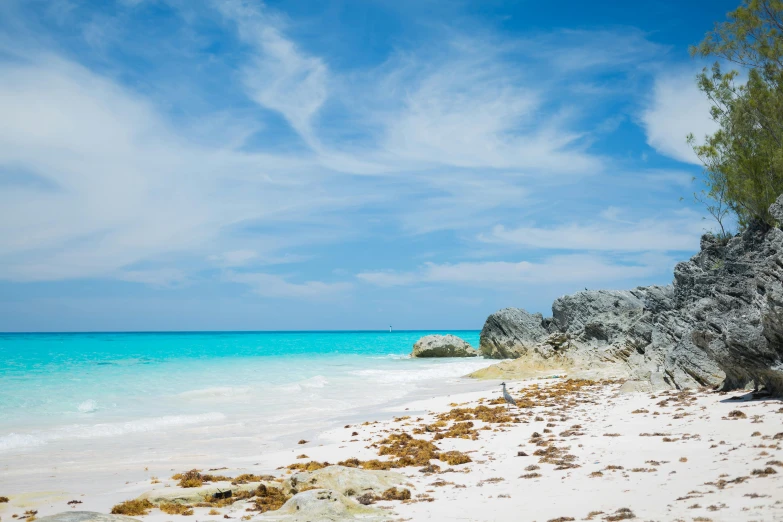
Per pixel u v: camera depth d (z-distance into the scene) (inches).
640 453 669.3
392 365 2667.3
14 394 1387.8
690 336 1170.6
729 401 918.4
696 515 412.2
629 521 418.0
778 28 1171.3
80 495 615.8
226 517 519.5
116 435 1005.8
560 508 485.1
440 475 663.8
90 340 5113.2
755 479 492.1
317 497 530.0
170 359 2716.5
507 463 701.3
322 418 1187.3
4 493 633.0
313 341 6190.9
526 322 2938.0
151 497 572.1
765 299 865.5
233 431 1046.4
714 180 1311.5
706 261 1347.2
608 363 1966.0
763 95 1167.0
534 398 1338.6
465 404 1310.3
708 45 1246.3
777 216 928.3
